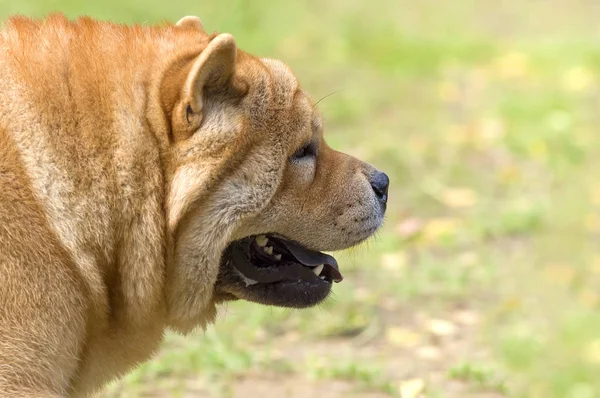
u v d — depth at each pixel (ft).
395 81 67.41
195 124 21.93
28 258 20.33
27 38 22.20
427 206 48.49
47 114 21.18
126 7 64.85
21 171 20.77
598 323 37.68
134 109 21.77
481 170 53.72
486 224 46.44
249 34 70.44
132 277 21.99
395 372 32.99
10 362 19.90
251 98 22.85
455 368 32.68
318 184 24.47
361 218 25.03
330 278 26.35
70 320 20.93
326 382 31.94
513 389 32.40
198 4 70.44
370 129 57.62
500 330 36.86
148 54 22.58
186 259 22.48
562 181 52.95
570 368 34.09
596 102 66.44
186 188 21.90
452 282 40.29
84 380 22.82
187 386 30.94
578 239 45.98
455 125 59.82
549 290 40.73
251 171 22.79
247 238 24.47
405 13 86.43
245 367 32.24
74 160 21.16
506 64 73.51
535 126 60.80
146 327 23.12
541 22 88.69
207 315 24.40
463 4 91.86
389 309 38.09
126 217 21.59
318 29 76.28
